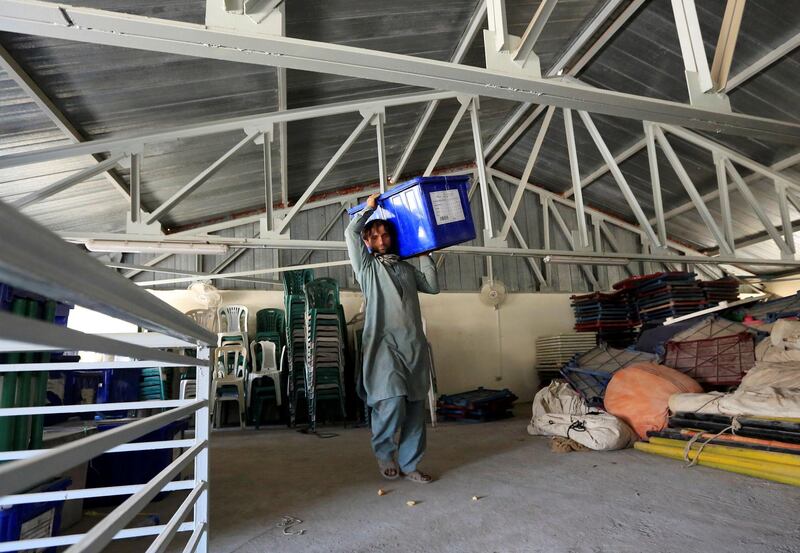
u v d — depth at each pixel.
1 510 1.54
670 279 7.72
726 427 3.49
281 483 3.29
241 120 4.95
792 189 7.09
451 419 7.42
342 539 2.20
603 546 2.01
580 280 10.48
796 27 4.99
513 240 10.23
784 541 1.99
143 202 6.73
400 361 3.17
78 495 1.36
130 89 4.32
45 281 0.49
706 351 4.93
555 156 9.23
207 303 7.85
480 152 6.27
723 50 3.24
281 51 2.38
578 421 4.41
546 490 2.89
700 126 3.47
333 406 7.64
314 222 9.06
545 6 2.63
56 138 4.63
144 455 2.99
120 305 0.71
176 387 6.21
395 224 3.48
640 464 3.50
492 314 9.75
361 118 6.58
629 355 5.72
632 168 8.62
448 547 2.06
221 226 8.39
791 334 4.35
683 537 2.07
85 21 2.07
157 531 1.34
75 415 3.37
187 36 2.22
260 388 6.96
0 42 3.38
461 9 4.96
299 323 7.26
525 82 2.84
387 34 5.04
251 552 2.07
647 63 6.28
